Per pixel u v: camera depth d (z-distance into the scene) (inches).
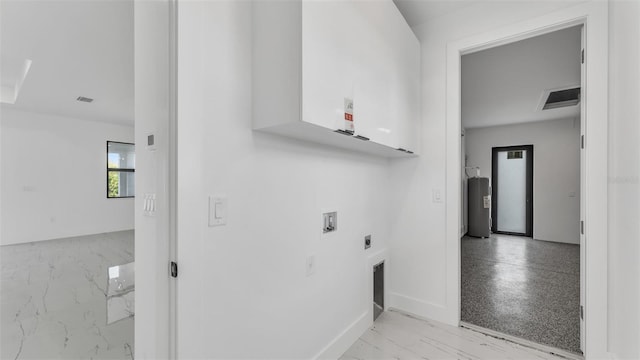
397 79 74.5
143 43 43.2
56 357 67.6
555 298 107.3
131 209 258.8
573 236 211.8
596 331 64.5
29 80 144.9
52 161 215.9
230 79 45.1
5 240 196.2
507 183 244.5
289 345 56.1
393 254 97.9
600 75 64.7
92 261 156.1
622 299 55.1
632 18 50.1
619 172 57.4
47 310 93.5
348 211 75.7
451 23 87.2
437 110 89.6
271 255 52.0
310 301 61.8
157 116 40.0
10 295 106.8
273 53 45.9
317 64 45.2
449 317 86.5
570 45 107.7
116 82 148.3
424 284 91.7
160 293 39.1
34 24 95.6
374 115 63.1
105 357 67.5
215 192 42.3
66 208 222.5
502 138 243.6
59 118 219.3
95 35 103.0
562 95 163.2
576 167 212.5
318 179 64.4
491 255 177.2
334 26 49.6
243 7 47.8
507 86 149.2
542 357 69.8
